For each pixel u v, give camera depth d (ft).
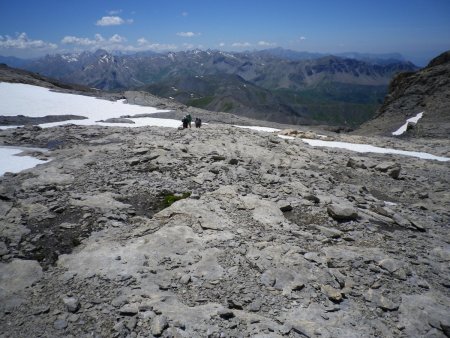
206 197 65.05
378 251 51.88
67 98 220.64
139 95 262.47
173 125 163.84
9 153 96.27
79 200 62.95
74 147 102.06
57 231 53.42
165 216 57.06
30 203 61.05
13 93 210.59
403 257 51.11
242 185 73.97
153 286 39.68
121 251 46.80
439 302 41.11
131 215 59.57
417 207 76.69
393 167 99.19
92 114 185.47
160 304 36.42
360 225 61.57
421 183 95.66
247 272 42.93
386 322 37.14
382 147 150.20
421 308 39.50
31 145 107.14
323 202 69.82
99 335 32.96
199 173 79.61
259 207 62.13
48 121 159.53
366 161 105.50
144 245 48.11
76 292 38.83
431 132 206.08
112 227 54.54
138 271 42.29
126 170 80.07
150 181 73.82
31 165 86.02
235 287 40.29
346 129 325.62
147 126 143.95
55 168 79.51
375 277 45.06
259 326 34.17
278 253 46.96
